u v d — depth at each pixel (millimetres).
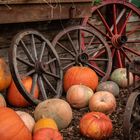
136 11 5523
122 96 4465
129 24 5816
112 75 4840
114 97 4051
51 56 4309
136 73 3324
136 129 3174
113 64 5379
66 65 4707
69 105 3605
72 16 4332
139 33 6000
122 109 4016
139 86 3660
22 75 3885
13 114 2828
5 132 2695
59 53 4840
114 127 3535
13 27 4320
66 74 4379
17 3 3746
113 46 5207
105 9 5430
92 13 5148
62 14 4246
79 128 3365
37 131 2955
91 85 4309
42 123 3104
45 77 4094
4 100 3699
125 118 2920
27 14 3887
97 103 3762
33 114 3670
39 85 4016
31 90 3900
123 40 5164
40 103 3527
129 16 5480
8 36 4309
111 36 5250
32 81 3961
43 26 4625
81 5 4426
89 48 5199
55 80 4461
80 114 3844
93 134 3195
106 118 3301
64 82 4371
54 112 3377
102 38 4887
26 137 2795
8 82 3855
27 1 3818
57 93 4172
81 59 4660
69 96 3961
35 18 3969
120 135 3346
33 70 3967
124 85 4707
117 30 5449
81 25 4801
